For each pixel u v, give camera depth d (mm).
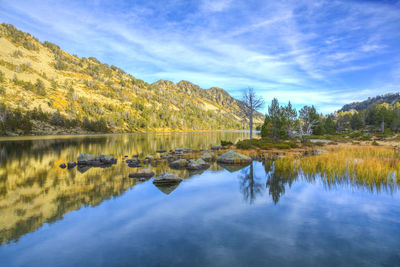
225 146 35781
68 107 124688
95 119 119812
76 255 5129
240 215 7477
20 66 165500
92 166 18469
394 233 6027
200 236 5977
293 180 12508
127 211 7980
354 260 4750
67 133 94812
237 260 4805
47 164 19469
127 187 11453
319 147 32156
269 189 10711
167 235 6074
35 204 8883
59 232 6359
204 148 35562
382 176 11805
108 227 6664
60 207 8508
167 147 37812
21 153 27250
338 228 6395
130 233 6227
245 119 44938
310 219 7066
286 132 45531
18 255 5172
